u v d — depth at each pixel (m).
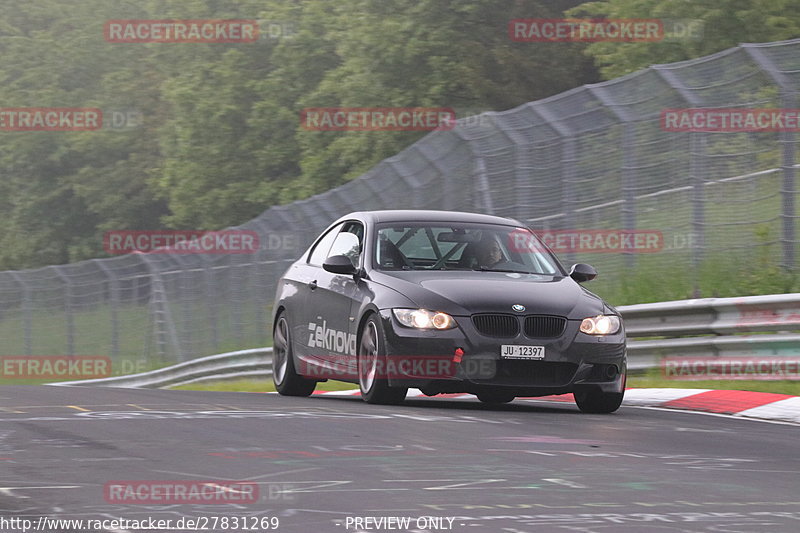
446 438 27.48
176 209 197.00
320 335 40.59
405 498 19.70
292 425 29.28
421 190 65.06
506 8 140.50
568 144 59.41
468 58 137.62
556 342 35.34
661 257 57.72
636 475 22.62
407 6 142.88
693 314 47.84
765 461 25.17
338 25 155.50
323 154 153.50
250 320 84.56
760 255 54.06
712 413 36.94
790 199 52.62
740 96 53.62
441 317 35.25
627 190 57.72
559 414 35.06
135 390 44.06
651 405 39.78
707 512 18.98
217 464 23.06
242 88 190.00
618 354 36.19
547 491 20.61
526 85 138.50
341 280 39.72
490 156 62.06
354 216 42.12
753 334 47.31
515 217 61.12
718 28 108.00
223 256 88.50
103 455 24.11
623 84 57.94
